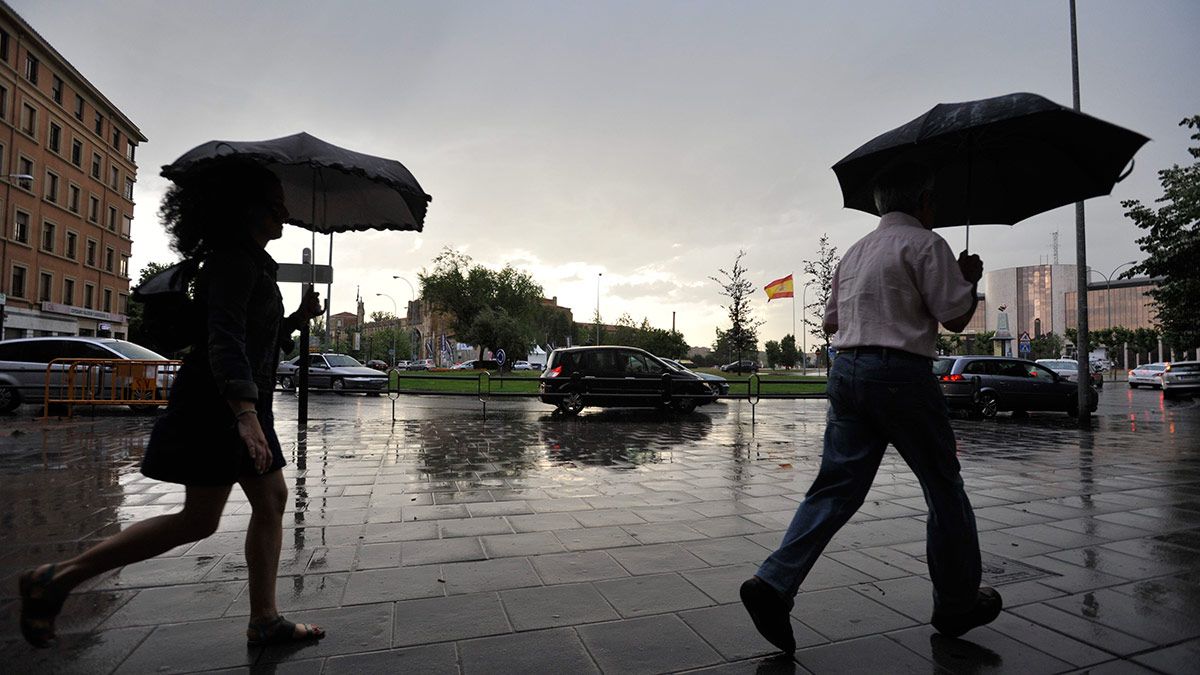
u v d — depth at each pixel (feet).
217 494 7.22
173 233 7.39
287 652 7.82
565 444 28.76
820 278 72.84
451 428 35.24
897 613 9.16
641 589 10.12
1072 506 16.67
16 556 11.76
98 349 41.60
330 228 12.75
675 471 21.59
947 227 10.93
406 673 7.29
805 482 19.61
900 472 21.76
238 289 7.06
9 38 111.75
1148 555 12.18
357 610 9.20
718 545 12.64
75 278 132.26
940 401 7.97
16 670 7.29
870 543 12.83
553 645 8.05
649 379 44.14
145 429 31.58
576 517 14.94
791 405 59.77
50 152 123.13
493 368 176.04
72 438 28.19
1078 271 40.50
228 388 6.73
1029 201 9.80
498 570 11.03
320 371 72.69
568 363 45.14
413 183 10.55
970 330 406.62
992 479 20.80
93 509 15.40
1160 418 47.83
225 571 10.78
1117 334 195.52
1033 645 8.11
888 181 8.72
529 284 206.90
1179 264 50.88
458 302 187.73
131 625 8.61
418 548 12.35
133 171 156.66
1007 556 12.12
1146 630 8.60
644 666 7.49
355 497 17.08
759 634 8.43
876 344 7.88
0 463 21.79
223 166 7.51
